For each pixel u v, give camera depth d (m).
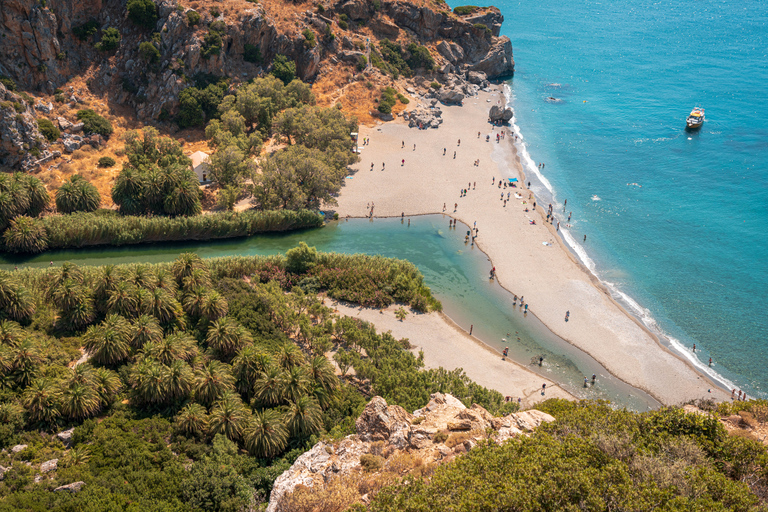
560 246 98.56
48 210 94.44
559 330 78.19
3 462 48.44
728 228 103.44
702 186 119.38
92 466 48.31
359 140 135.12
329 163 111.62
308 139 118.00
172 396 57.44
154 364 57.75
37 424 53.69
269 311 75.12
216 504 45.59
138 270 71.81
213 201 103.69
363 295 81.81
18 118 100.12
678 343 75.56
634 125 154.50
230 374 60.53
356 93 150.38
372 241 99.50
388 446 35.34
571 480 27.62
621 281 89.12
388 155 129.75
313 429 54.81
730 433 35.06
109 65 124.25
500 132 147.88
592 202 113.75
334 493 30.95
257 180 102.44
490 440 32.28
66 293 67.44
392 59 166.00
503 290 87.12
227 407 54.28
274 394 57.41
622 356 72.94
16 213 88.12
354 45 159.25
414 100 157.88
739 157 132.25
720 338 76.31
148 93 123.62
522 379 68.31
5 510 41.59
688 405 45.34
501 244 99.00
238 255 92.75
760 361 72.00
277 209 101.69
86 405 54.22
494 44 191.25
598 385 67.81
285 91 134.38
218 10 130.25
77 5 123.69
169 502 45.38
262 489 48.06
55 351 62.94
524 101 173.75
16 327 63.44
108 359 61.06
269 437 51.94
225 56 131.50
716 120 156.12
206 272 75.62
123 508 43.50
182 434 54.28
